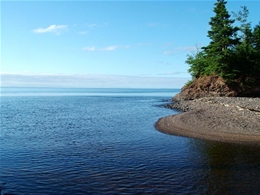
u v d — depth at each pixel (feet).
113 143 61.21
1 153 52.19
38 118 113.19
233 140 60.70
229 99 156.15
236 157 47.73
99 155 50.52
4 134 73.77
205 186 34.37
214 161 45.52
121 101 247.29
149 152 52.44
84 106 183.42
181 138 65.05
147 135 70.23
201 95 204.64
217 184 34.99
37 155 50.65
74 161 46.44
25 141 64.13
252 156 48.21
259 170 40.50
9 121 102.78
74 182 36.29
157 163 44.91
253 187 33.78
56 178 37.91
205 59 219.20
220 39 192.95
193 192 32.48
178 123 82.02
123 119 107.34
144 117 113.70
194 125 77.05
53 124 94.12
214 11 196.65
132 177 38.04
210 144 57.93
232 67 192.75
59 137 69.15
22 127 86.99
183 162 45.24
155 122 95.76
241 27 225.56
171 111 140.56
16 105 194.18
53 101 249.55
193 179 36.91
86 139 66.33
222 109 99.66
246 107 102.83
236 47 198.80
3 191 33.22
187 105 158.51
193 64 233.96
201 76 219.20
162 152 52.31
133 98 316.81
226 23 191.93
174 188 33.86
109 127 85.81
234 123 75.20
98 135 71.56
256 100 142.72
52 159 47.83
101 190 33.50
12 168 42.57
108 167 42.93
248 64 194.70
